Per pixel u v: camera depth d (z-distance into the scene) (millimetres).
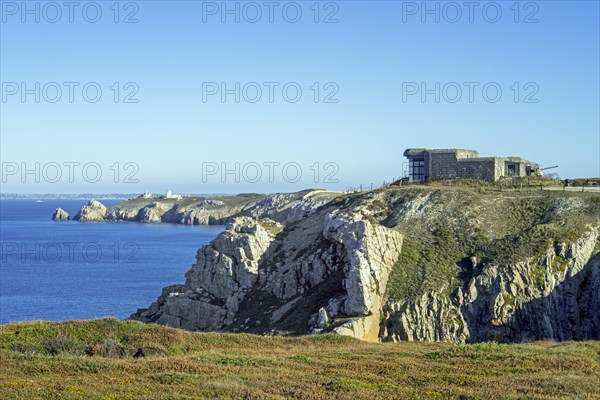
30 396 30109
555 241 75875
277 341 49219
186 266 184500
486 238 81125
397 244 81188
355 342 51188
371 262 75125
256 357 40938
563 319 71188
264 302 84625
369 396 30781
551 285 72125
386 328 71250
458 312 71688
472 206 88562
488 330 70188
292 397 30984
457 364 39438
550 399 29656
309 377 35094
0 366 36344
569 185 102312
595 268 73500
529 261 73500
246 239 90688
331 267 83062
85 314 112562
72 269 179250
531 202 87938
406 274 76688
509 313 70312
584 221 79688
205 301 87125
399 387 33281
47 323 47469
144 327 48031
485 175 109188
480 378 34906
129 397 30266
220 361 39188
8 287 145250
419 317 71250
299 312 77562
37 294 135000
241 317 83750
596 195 86812
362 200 95875
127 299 128875
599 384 32688
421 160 116688
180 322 87125
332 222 85688
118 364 37250
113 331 46531
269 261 91438
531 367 37844
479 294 72375
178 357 40312
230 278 88938
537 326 69938
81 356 40188
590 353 43219
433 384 33906
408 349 47312
